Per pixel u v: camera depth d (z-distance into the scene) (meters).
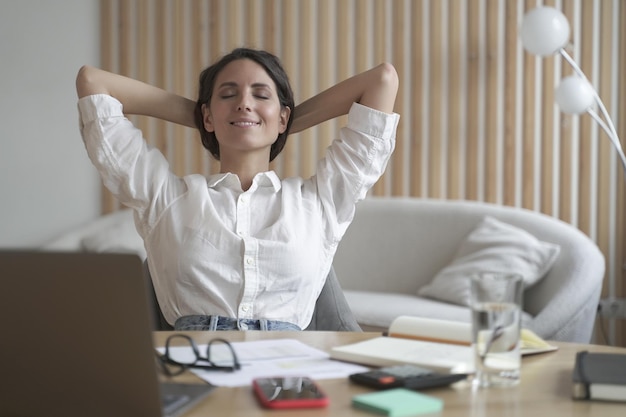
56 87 5.37
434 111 5.02
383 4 5.06
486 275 1.37
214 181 2.41
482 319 1.37
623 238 4.88
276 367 1.48
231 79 2.45
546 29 4.20
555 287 4.00
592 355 1.49
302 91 5.17
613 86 4.86
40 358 1.20
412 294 4.62
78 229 5.00
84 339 1.18
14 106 5.40
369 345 1.58
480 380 1.37
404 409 1.20
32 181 5.42
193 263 2.27
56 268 1.16
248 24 5.20
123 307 1.16
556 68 4.89
